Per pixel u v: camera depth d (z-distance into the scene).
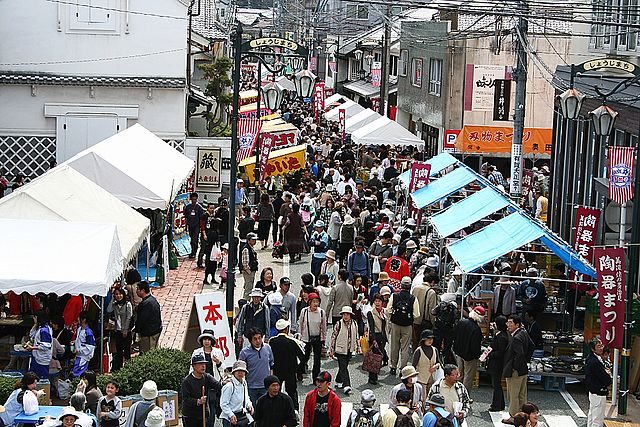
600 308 17.55
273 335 18.62
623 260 17.47
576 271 21.33
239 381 14.59
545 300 20.86
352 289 20.28
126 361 18.30
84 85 38.62
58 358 17.48
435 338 19.52
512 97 46.00
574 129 31.53
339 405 14.55
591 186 29.09
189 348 18.81
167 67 39.31
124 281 21.31
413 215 31.20
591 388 16.62
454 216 24.64
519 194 29.03
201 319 17.11
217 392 14.71
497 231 21.39
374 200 32.66
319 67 106.75
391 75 69.69
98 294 16.89
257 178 36.62
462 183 29.12
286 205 32.00
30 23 38.81
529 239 20.09
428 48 54.41
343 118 50.62
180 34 39.31
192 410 14.53
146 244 25.94
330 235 29.14
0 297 19.72
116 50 39.16
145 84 38.72
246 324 18.19
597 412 16.67
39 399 15.72
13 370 17.95
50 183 21.03
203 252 29.47
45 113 38.91
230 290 20.36
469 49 48.47
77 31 38.97
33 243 17.52
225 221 29.00
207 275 27.39
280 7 81.69
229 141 38.81
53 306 19.11
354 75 85.75
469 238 21.70
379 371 19.39
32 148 39.09
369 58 76.81
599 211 21.80
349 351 18.67
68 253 17.36
